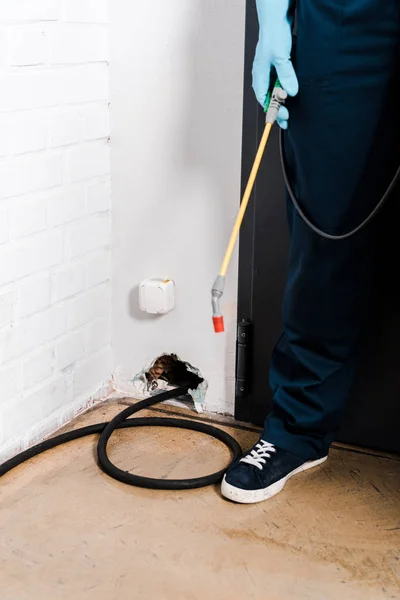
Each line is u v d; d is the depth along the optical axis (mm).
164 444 1849
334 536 1505
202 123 1835
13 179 1662
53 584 1369
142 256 1986
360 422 1819
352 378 1679
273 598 1340
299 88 1444
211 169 1851
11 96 1627
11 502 1599
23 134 1672
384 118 1415
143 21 1837
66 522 1539
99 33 1854
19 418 1778
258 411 1929
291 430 1691
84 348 1978
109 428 1851
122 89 1899
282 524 1542
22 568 1407
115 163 1954
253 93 1745
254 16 1704
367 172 1451
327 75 1397
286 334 1659
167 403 2051
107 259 2012
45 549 1458
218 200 1861
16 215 1684
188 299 1964
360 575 1396
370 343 1756
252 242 1825
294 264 1587
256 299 1853
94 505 1596
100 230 1966
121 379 2107
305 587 1366
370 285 1592
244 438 1888
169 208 1923
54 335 1859
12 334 1721
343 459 1782
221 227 1874
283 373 1702
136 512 1575
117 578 1386
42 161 1739
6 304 1691
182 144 1869
